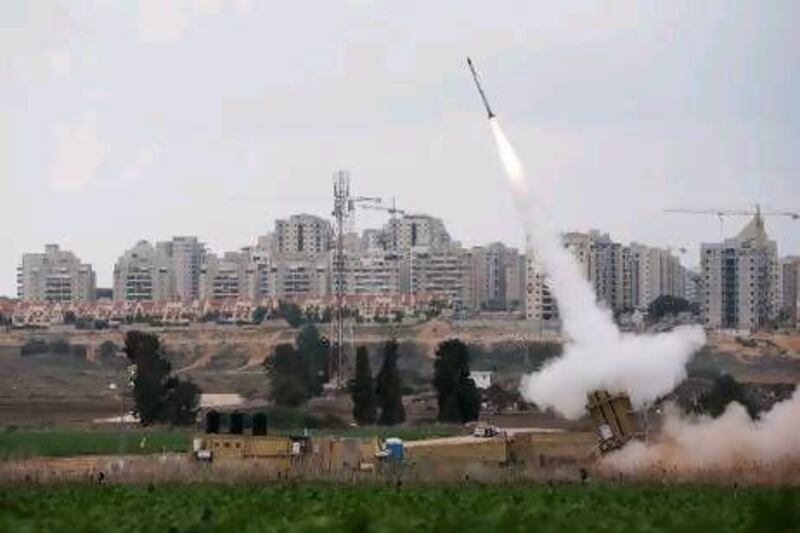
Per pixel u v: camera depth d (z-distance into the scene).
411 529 181.00
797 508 183.00
